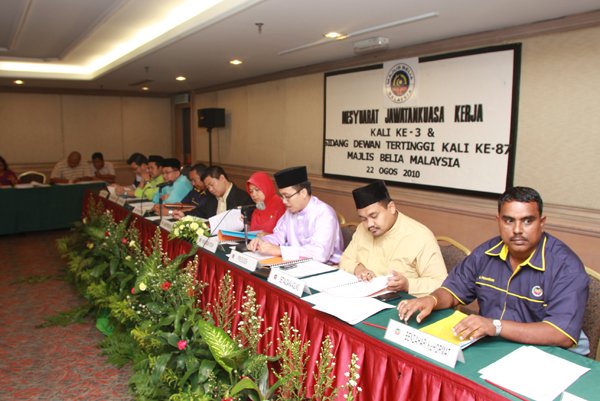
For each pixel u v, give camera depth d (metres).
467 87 3.80
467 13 3.10
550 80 3.29
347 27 3.58
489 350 1.35
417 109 4.23
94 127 9.18
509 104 3.52
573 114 3.20
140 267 2.89
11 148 8.46
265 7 3.04
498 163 3.64
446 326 1.50
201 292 2.54
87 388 2.54
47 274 4.69
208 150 8.53
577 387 1.14
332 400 1.50
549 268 1.52
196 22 3.68
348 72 4.97
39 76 7.07
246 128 7.21
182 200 4.67
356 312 1.63
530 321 1.57
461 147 3.90
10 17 4.08
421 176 4.28
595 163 3.12
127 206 4.54
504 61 3.52
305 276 2.08
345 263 2.42
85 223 4.47
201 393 1.79
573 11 3.02
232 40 4.09
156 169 5.57
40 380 2.62
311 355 1.66
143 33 4.80
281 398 1.61
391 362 1.39
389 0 2.84
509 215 1.49
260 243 2.55
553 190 3.36
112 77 6.89
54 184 6.75
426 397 1.28
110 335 3.05
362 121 4.86
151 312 2.45
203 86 8.16
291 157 6.16
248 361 1.69
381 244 2.28
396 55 4.38
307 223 2.66
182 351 2.04
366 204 2.14
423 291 1.99
